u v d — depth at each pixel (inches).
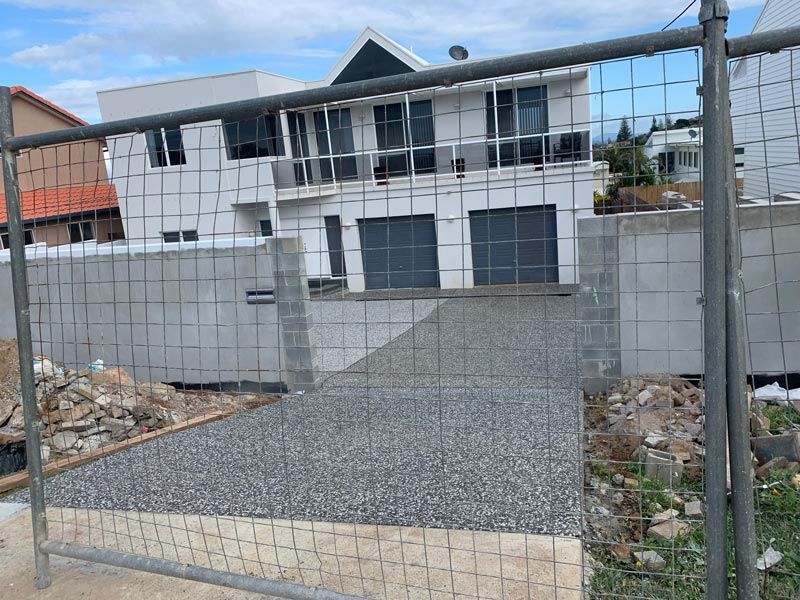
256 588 93.7
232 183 538.6
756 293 228.1
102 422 216.5
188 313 276.5
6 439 185.5
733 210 65.3
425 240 496.4
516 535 121.0
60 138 105.5
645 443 165.2
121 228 551.5
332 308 417.4
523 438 183.0
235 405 248.1
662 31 66.7
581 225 234.8
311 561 115.5
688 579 102.0
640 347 237.9
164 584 110.4
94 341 295.9
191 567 99.0
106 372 260.5
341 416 219.0
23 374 109.9
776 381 230.2
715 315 65.9
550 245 237.9
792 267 224.1
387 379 281.7
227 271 265.1
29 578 116.3
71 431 206.4
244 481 162.2
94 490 162.7
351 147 521.0
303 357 257.4
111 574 115.3
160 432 211.3
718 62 63.5
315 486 155.6
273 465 173.2
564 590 99.7
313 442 191.2
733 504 68.9
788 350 227.6
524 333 358.0
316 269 416.2
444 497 143.3
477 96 487.5
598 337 237.3
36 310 305.4
